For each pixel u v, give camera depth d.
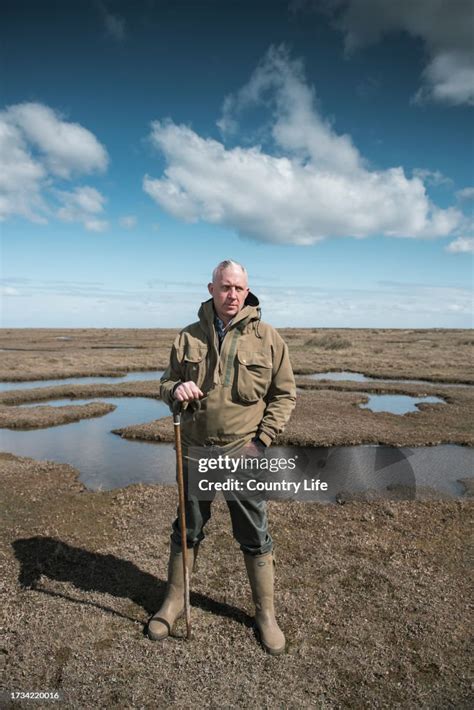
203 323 3.41
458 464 8.48
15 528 5.52
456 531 5.49
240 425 3.32
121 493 6.73
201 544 4.96
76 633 3.55
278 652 3.35
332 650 3.40
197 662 3.27
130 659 3.29
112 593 4.09
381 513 5.98
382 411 13.66
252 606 3.90
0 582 4.27
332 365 25.38
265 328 3.37
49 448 9.94
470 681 3.14
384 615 3.80
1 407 14.04
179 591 3.69
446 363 26.83
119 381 20.66
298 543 5.07
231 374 3.27
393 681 3.13
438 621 3.73
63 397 16.44
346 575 4.41
